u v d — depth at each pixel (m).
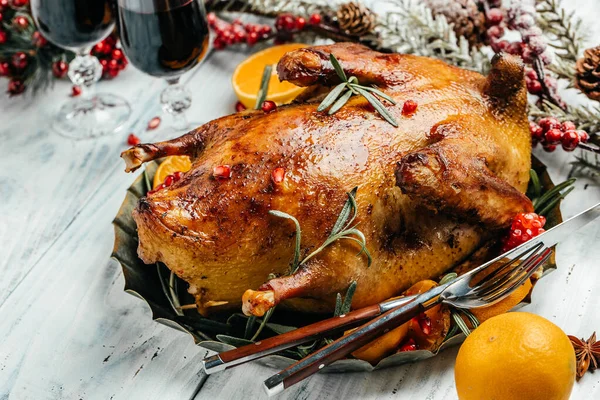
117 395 0.73
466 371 0.66
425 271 0.74
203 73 1.03
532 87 0.90
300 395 0.72
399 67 0.77
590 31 0.95
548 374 0.64
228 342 0.71
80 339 0.77
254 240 0.70
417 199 0.71
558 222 0.77
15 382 0.74
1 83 1.03
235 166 0.70
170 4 0.84
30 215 0.89
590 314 0.76
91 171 0.94
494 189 0.72
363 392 0.72
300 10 1.02
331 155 0.71
